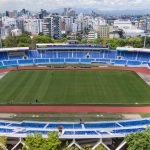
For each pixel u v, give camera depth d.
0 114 87.19
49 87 117.50
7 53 178.25
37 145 51.03
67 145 58.59
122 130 64.50
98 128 68.50
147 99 101.69
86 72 148.12
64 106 94.25
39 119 83.19
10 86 119.88
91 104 96.06
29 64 172.38
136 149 53.72
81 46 183.25
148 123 72.75
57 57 181.75
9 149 63.19
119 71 151.38
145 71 152.12
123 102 98.19
